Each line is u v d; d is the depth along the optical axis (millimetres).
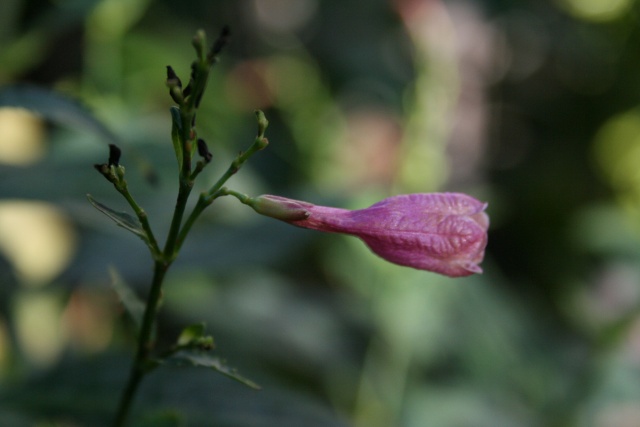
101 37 602
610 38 1358
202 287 629
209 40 822
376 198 587
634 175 1333
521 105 1346
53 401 368
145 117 467
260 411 367
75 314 577
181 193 325
